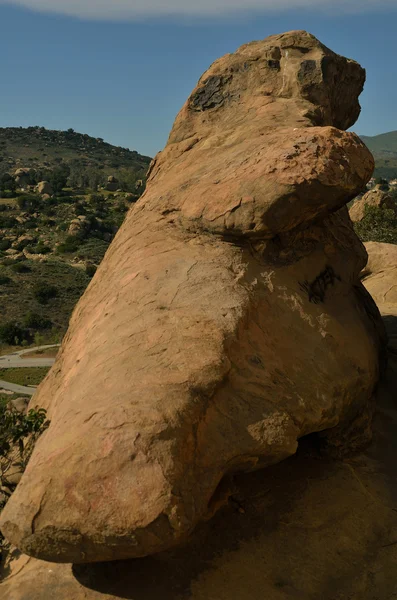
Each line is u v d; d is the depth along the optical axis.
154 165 7.05
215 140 6.30
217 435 3.72
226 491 3.98
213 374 3.81
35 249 63.12
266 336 4.39
